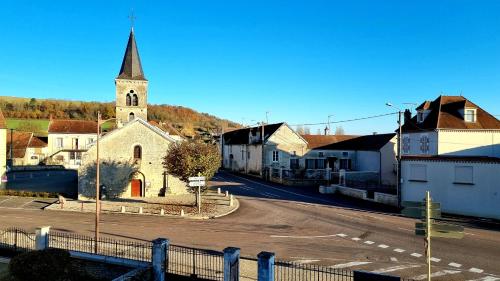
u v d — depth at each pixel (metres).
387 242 20.05
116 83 42.41
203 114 159.62
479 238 20.92
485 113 36.06
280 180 46.38
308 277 14.49
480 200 26.61
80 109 110.88
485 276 15.02
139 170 35.09
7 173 51.69
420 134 37.25
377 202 33.00
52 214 27.86
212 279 13.54
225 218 26.31
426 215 10.59
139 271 13.08
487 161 26.42
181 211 27.11
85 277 14.58
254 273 14.77
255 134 55.34
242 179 50.84
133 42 43.69
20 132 69.12
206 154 29.48
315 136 54.78
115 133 34.62
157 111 136.38
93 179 34.09
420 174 29.34
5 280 12.02
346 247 19.06
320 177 47.56
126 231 22.34
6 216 27.08
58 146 64.75
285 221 25.30
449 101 37.81
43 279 11.62
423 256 17.62
